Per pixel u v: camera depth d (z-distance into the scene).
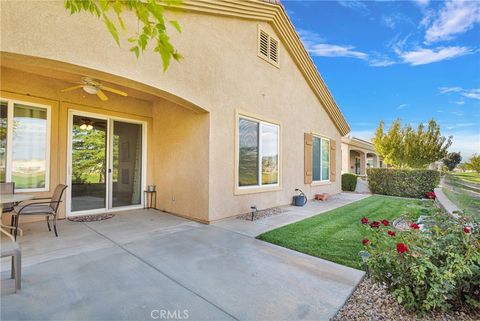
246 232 4.63
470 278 2.14
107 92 6.14
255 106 6.55
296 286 2.67
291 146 8.02
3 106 4.73
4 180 4.71
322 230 4.71
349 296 2.49
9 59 3.19
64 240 4.04
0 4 2.90
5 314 2.10
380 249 2.36
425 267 2.03
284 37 7.54
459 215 2.98
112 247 3.75
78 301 2.32
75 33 3.42
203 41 5.20
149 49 4.22
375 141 16.89
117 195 6.44
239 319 2.12
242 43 6.21
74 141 5.69
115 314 2.15
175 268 3.07
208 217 5.22
